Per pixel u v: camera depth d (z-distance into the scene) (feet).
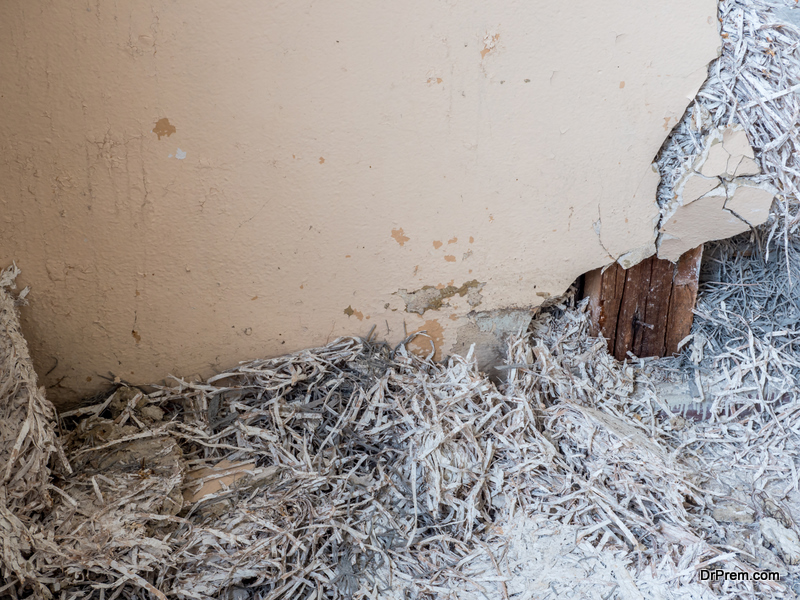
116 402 5.84
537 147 5.99
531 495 5.90
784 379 7.17
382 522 5.58
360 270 6.12
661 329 7.40
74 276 5.37
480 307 6.70
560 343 7.13
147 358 5.90
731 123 5.95
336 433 6.00
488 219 6.22
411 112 5.55
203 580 4.91
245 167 5.36
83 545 4.75
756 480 6.32
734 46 5.89
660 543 5.46
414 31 5.26
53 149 4.89
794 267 7.62
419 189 5.89
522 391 6.53
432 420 6.01
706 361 7.40
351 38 5.15
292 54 5.08
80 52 4.66
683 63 5.88
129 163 5.09
